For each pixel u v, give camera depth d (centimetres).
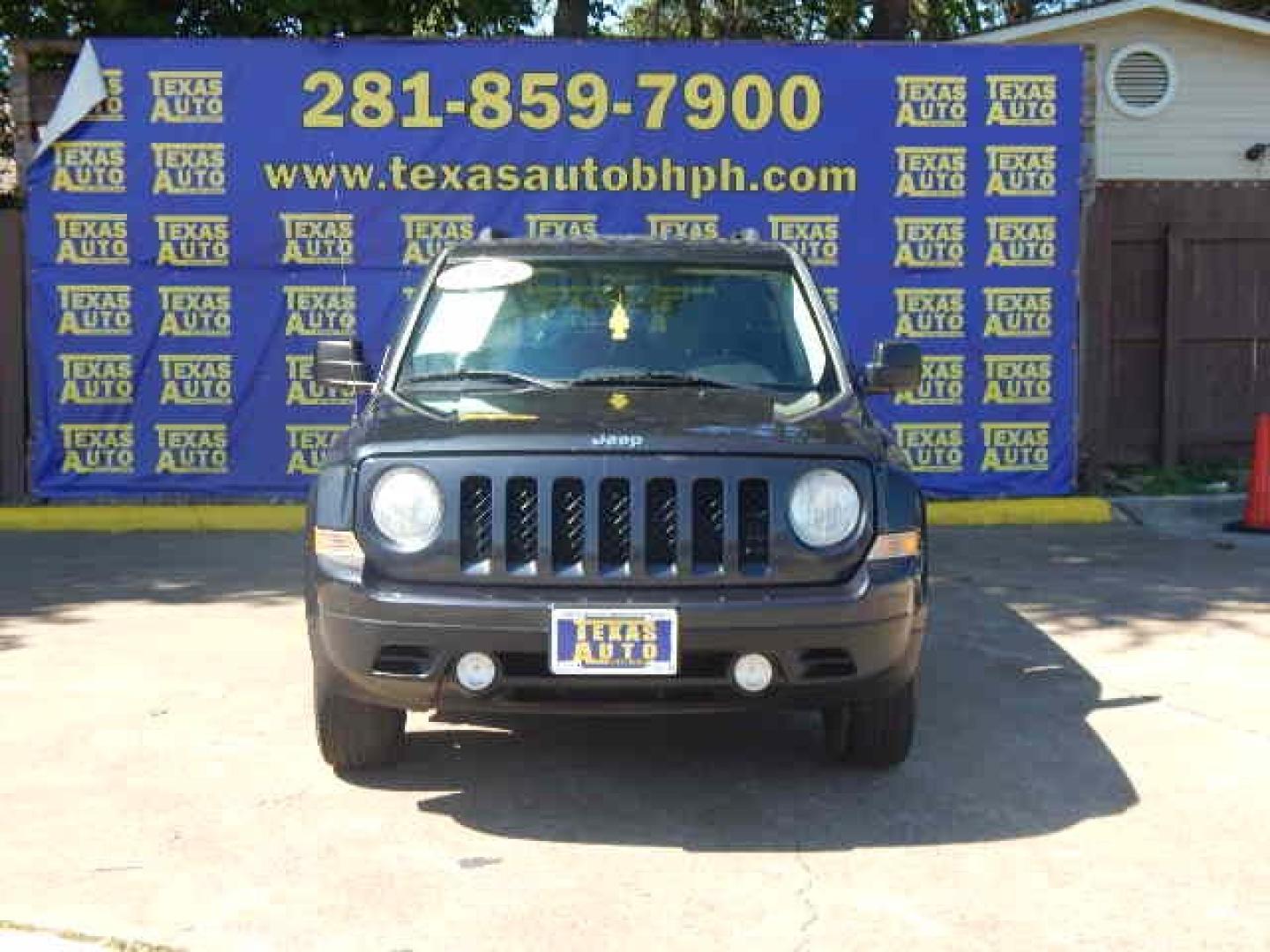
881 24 1800
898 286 1121
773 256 626
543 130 1095
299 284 1100
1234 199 1186
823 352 585
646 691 459
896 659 473
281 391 1105
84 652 703
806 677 465
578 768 538
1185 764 542
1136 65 1797
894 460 496
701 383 560
